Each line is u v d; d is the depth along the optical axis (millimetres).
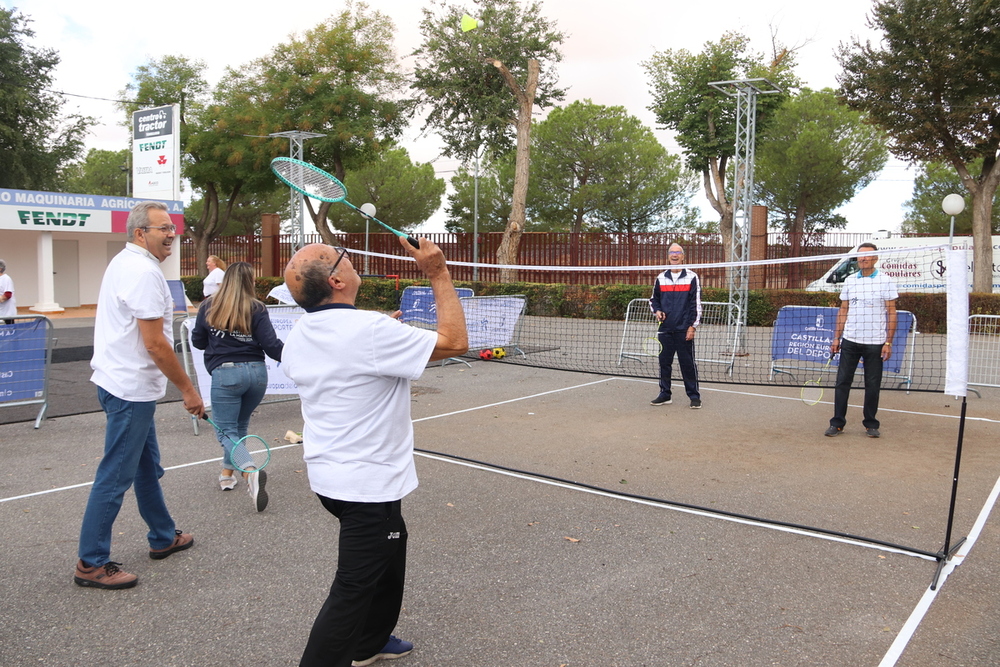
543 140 37938
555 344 14609
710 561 4094
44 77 35062
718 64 26000
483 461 6148
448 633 3289
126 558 4137
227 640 3232
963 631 3295
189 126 33906
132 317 3625
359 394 2562
